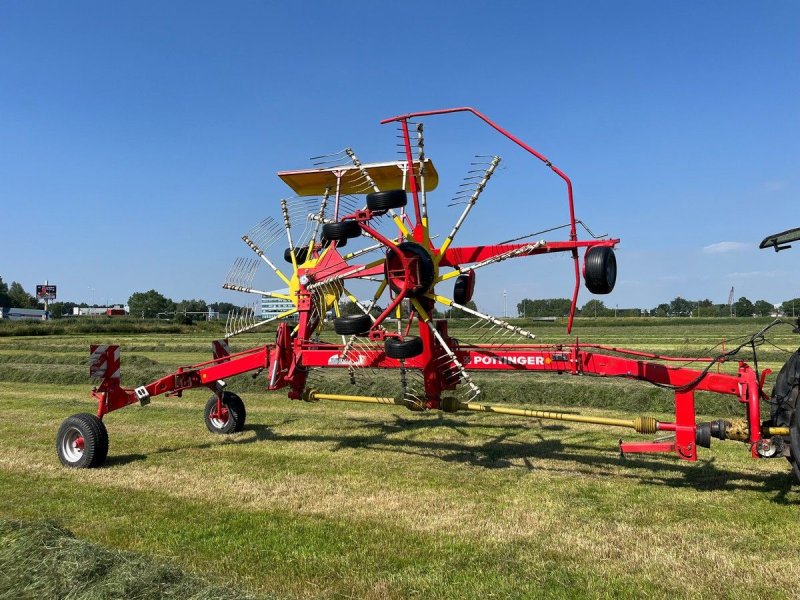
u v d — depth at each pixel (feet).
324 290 26.35
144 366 65.46
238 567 13.87
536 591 12.62
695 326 159.22
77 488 20.35
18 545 13.30
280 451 25.72
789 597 12.39
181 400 41.09
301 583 13.05
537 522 16.84
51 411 36.19
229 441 27.91
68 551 12.89
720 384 18.62
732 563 14.03
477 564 14.02
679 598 12.35
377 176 27.86
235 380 47.11
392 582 13.07
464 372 20.70
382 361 23.26
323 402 39.50
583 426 30.96
